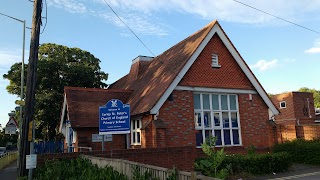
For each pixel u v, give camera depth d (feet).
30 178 31.94
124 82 82.84
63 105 66.80
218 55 58.54
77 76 102.99
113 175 26.43
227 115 57.98
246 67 60.08
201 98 55.62
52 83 100.17
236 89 58.59
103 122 39.91
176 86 52.26
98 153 37.52
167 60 62.75
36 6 36.94
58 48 110.01
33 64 36.09
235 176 42.11
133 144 55.36
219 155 27.94
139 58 77.66
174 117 51.31
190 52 54.70
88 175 27.89
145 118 51.62
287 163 48.11
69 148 63.41
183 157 41.81
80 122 56.08
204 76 56.08
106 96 64.08
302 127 61.41
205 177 17.43
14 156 104.88
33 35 36.58
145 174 23.31
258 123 59.98
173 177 19.92
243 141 57.62
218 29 57.98
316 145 53.93
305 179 40.32
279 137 61.16
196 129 53.83
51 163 34.58
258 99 61.00
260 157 45.88
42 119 99.25
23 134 35.04
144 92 58.80
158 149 40.37
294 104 141.28
